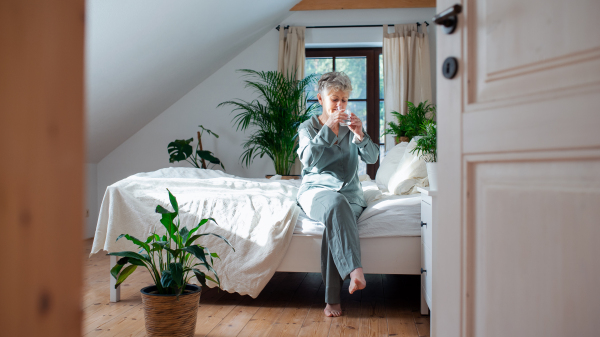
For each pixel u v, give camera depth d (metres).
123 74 3.43
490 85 0.85
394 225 2.19
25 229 0.43
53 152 0.45
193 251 1.78
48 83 0.45
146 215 2.33
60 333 0.46
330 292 2.13
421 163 2.53
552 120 0.74
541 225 0.77
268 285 2.77
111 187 2.35
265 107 4.46
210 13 3.53
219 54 4.45
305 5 4.72
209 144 4.86
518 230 0.81
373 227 2.19
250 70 4.36
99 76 3.20
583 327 0.71
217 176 3.01
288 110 4.21
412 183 2.48
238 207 2.31
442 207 0.96
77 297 0.47
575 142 0.71
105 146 4.61
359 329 1.93
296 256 2.24
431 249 1.76
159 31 3.23
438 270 0.97
